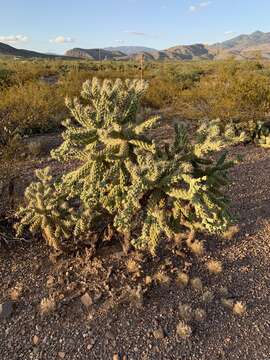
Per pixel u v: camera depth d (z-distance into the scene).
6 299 3.41
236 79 10.09
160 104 11.30
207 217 3.14
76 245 3.96
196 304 3.42
